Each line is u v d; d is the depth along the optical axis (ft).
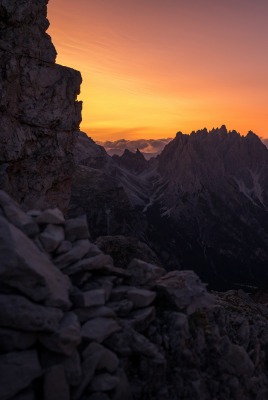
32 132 71.26
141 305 32.68
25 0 68.85
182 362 32.94
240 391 35.14
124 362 29.96
